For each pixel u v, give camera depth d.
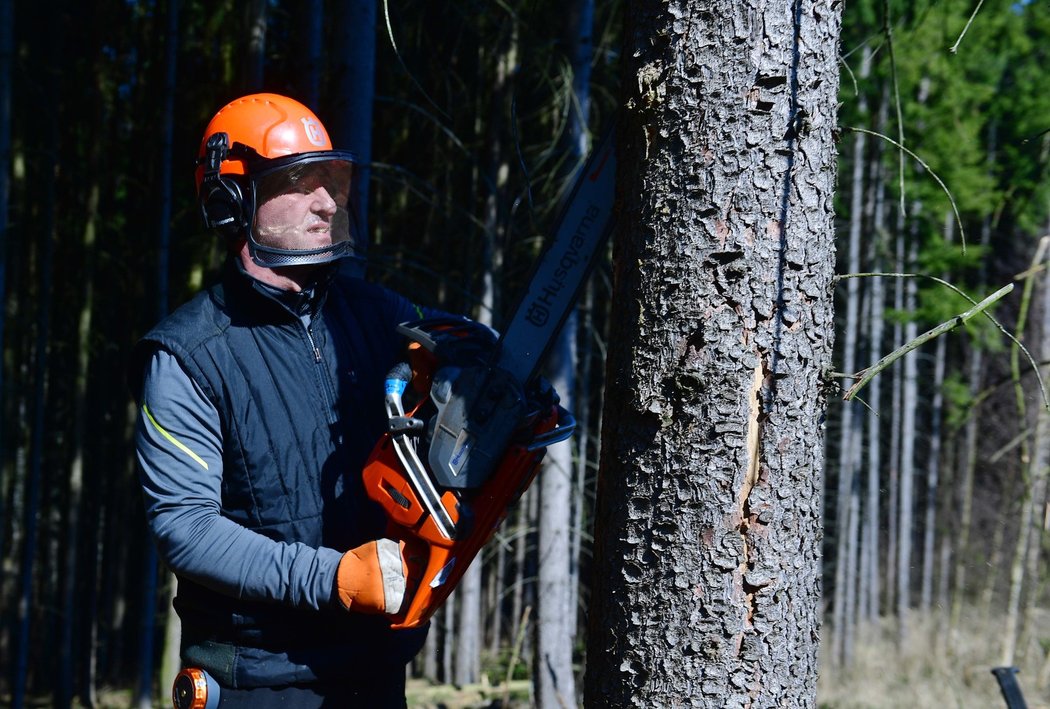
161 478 1.66
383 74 7.82
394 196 8.90
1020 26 7.83
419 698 9.15
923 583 12.12
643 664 1.52
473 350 1.71
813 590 1.55
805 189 1.48
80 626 13.06
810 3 1.47
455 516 1.61
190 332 1.72
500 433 1.64
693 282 1.47
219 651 1.76
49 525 12.34
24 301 10.42
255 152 1.76
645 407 1.50
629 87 1.55
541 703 6.32
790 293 1.47
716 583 1.48
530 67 6.95
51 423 12.19
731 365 1.46
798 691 1.52
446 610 9.93
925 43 7.67
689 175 1.47
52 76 9.01
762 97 1.44
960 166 8.06
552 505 6.43
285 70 6.60
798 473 1.50
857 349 10.39
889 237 9.80
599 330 10.93
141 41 9.64
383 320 1.99
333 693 1.79
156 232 7.77
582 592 11.26
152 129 9.34
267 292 1.76
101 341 11.34
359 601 1.60
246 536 1.65
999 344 9.25
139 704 8.77
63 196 10.52
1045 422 8.45
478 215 9.58
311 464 1.77
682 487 1.48
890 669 9.20
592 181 1.71
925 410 13.95
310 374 1.80
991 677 8.40
